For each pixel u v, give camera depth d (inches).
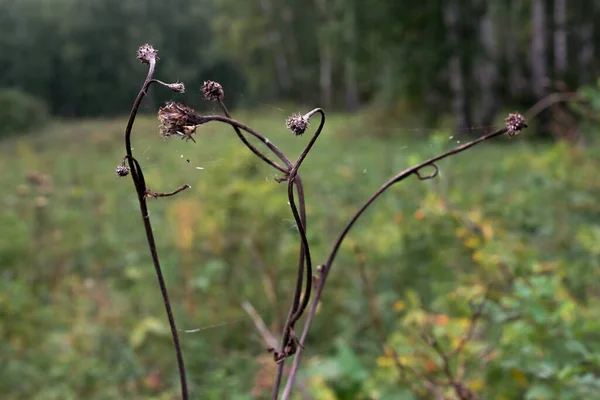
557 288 83.1
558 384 73.1
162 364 129.3
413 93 767.7
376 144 524.7
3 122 778.8
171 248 173.3
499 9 780.0
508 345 79.6
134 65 1893.5
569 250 142.0
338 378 98.4
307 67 1480.1
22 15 1914.4
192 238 157.1
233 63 1701.5
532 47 792.3
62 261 201.8
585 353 73.5
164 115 40.3
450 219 122.6
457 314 109.9
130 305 157.2
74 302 169.3
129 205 259.8
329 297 143.1
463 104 743.1
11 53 1900.8
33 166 416.5
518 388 83.7
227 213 147.3
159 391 121.0
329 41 874.1
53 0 1908.2
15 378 127.6
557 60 727.1
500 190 199.0
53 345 143.0
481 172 261.9
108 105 1910.7
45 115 877.8
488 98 770.8
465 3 733.3
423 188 141.3
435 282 128.4
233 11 1531.7
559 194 162.2
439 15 735.7
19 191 232.2
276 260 144.6
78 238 222.4
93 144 598.5
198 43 1955.0
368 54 804.6
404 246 142.3
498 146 417.4
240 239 151.2
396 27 745.6
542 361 75.6
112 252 211.5
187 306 142.6
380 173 276.4
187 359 129.2
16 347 140.3
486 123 759.1
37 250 203.0
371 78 869.2
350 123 818.2
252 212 144.3
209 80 45.7
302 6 1432.1
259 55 1518.2
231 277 149.3
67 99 1934.1
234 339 135.5
